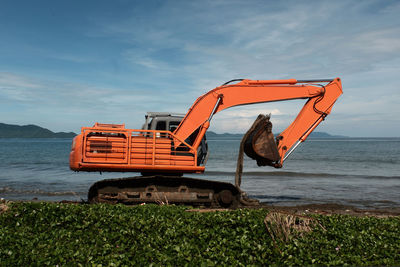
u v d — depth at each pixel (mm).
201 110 11992
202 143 12211
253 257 6246
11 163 39125
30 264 5750
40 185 20703
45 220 8188
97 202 11391
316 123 12758
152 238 7000
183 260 6004
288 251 6520
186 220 8062
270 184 22641
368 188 20609
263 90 12406
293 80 12586
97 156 11047
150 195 11609
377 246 6914
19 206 9086
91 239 7082
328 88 12758
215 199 12008
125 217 8141
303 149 82438
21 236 7109
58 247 6504
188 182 11805
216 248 6566
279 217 7738
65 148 93000
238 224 7707
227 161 45031
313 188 20641
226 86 12195
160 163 11391
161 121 12102
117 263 5828
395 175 28281
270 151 12031
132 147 11281
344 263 5984
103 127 11430
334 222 8336
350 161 44531
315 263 6020
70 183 21812
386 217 10500
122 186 11492
